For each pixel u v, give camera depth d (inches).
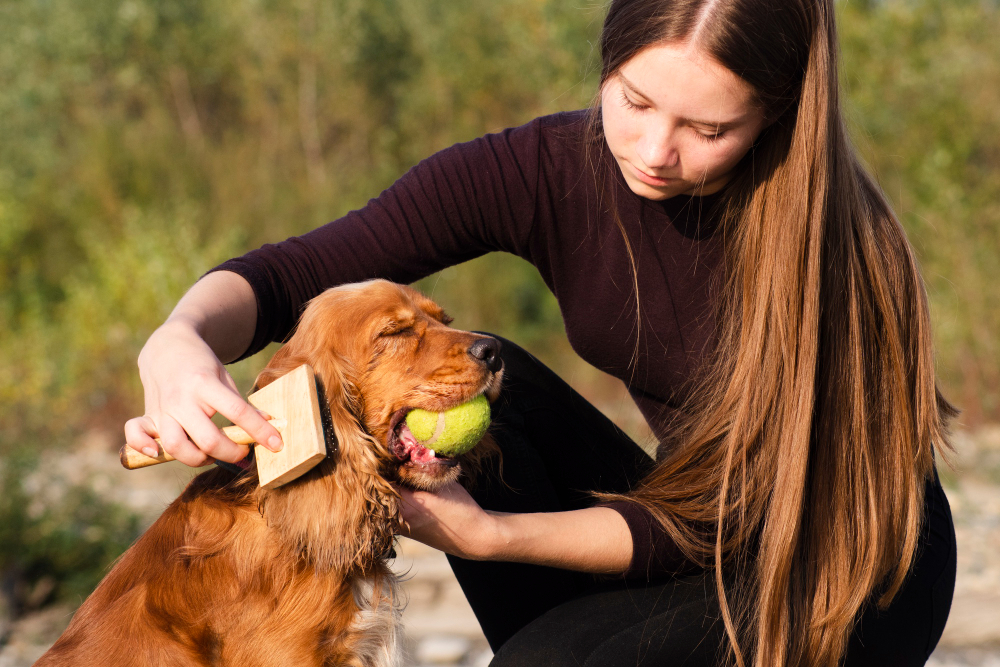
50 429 274.4
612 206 92.7
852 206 83.6
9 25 602.9
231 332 84.4
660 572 86.1
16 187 462.3
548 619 84.3
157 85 607.5
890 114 414.0
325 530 81.6
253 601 84.4
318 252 94.8
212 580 84.5
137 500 245.4
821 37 77.4
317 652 85.0
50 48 588.4
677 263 92.0
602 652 80.4
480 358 90.9
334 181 485.7
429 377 89.4
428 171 96.7
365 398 91.2
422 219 96.0
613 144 82.0
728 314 90.7
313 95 562.6
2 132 528.4
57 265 423.8
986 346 340.5
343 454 83.2
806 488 85.9
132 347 342.3
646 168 79.7
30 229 437.4
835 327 83.4
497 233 97.3
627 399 270.5
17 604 185.6
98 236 413.1
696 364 94.1
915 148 408.8
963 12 439.5
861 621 88.0
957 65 418.6
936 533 94.1
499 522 82.4
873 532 82.7
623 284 94.0
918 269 87.6
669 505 86.4
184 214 402.3
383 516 83.1
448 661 160.4
